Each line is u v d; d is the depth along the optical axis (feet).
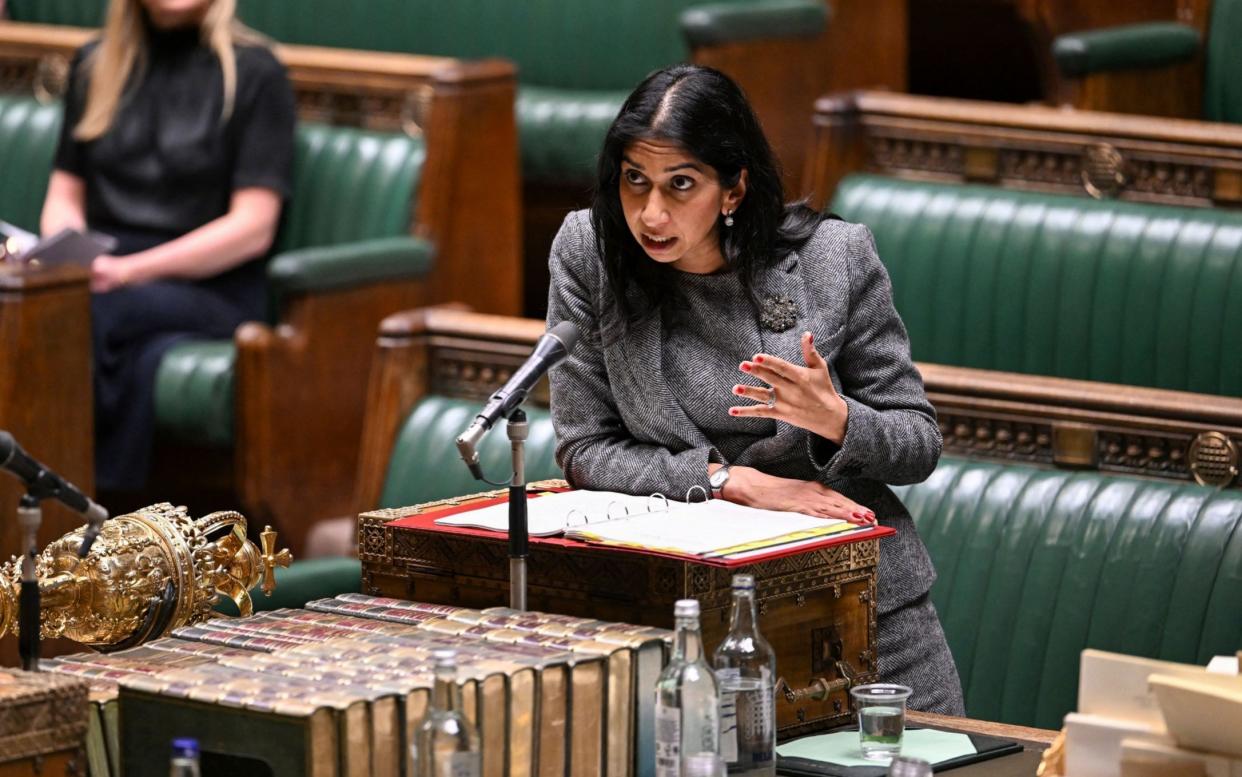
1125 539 31.32
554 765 21.70
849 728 24.70
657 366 26.17
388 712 20.75
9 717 20.26
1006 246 41.88
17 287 41.86
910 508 33.06
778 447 25.95
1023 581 31.91
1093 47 47.47
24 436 41.98
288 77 50.19
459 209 49.49
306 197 50.49
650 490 26.11
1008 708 31.65
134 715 21.44
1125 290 40.55
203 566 25.89
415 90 50.06
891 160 45.21
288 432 46.32
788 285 26.00
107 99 49.98
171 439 47.24
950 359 42.32
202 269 48.91
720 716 21.97
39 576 24.88
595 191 25.62
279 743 20.44
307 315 46.34
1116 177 42.57
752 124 25.18
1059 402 32.63
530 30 55.16
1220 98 49.49
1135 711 20.65
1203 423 31.50
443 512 25.94
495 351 38.86
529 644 22.35
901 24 52.90
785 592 23.82
